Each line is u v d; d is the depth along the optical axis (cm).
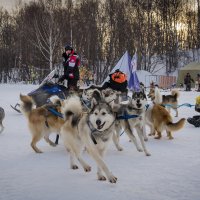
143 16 4216
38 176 436
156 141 666
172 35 4278
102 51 3966
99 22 4034
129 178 423
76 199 353
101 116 414
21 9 4291
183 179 418
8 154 557
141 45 3962
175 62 4184
